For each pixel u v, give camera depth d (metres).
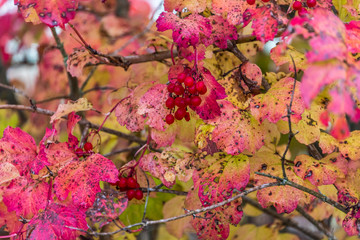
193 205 1.09
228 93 1.08
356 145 1.06
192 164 1.08
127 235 1.21
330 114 1.06
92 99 1.33
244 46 1.16
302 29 0.93
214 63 1.14
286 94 1.04
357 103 1.04
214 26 1.06
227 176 1.06
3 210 1.08
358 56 0.98
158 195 1.23
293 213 1.28
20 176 1.06
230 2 1.04
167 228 1.21
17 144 1.07
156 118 1.06
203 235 1.08
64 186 1.05
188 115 1.06
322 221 1.23
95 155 1.06
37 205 1.06
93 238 1.17
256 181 1.06
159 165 1.08
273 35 1.01
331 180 1.05
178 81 1.04
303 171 1.05
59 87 1.38
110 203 1.08
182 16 1.08
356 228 1.05
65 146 1.08
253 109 1.04
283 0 1.05
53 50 1.35
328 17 0.93
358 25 0.94
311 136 1.06
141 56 1.14
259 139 1.05
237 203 1.07
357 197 1.06
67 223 1.04
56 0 1.02
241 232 1.28
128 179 1.09
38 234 1.04
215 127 1.05
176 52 1.14
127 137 1.23
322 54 0.91
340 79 0.90
